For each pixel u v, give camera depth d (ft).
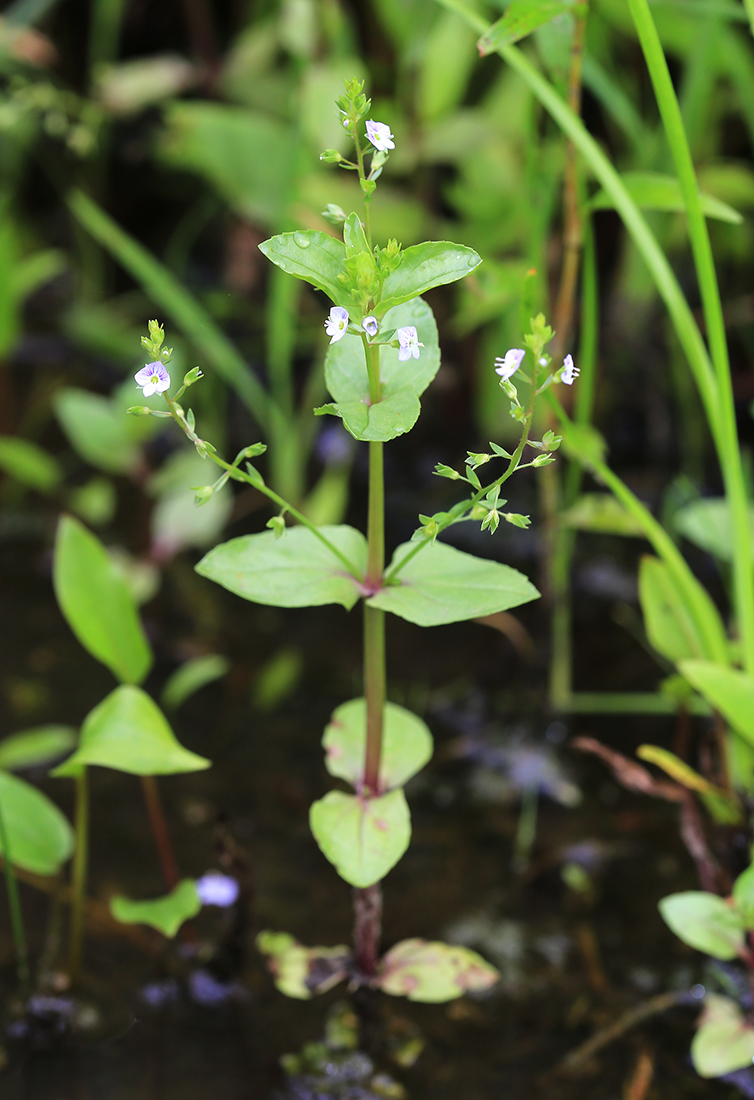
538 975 3.00
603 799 3.23
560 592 3.37
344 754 2.91
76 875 2.96
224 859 2.97
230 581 2.81
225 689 3.42
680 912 2.90
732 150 4.87
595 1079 2.90
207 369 4.83
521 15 2.94
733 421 2.96
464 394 4.68
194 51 5.47
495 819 3.20
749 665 2.98
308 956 2.96
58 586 3.03
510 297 3.27
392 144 2.69
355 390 2.78
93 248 5.51
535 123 3.24
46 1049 2.92
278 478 4.17
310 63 4.36
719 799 3.03
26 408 4.88
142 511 4.00
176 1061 2.91
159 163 5.60
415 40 4.20
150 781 3.03
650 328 4.64
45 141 5.56
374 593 2.81
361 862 2.81
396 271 2.72
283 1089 2.89
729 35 3.72
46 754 3.22
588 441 3.22
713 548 3.24
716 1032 2.91
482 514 2.71
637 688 3.41
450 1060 2.92
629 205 3.01
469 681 3.43
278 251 2.71
